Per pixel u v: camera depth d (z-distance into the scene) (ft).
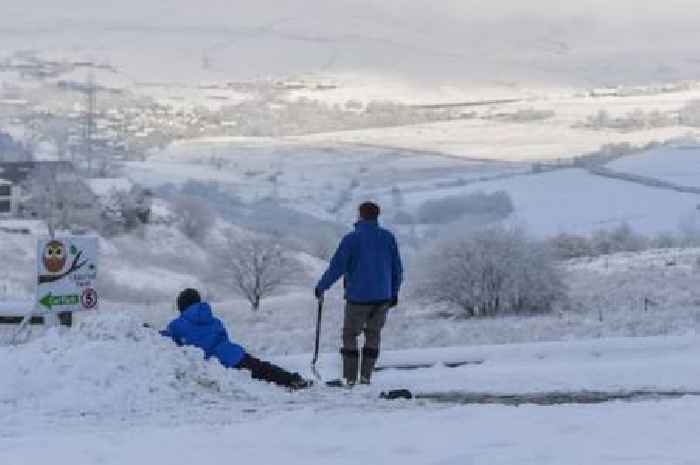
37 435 35.73
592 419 35.53
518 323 158.61
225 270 279.28
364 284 52.95
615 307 183.21
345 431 34.19
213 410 40.98
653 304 185.16
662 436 32.01
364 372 53.36
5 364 42.80
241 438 33.06
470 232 191.01
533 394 47.83
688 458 28.37
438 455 29.84
